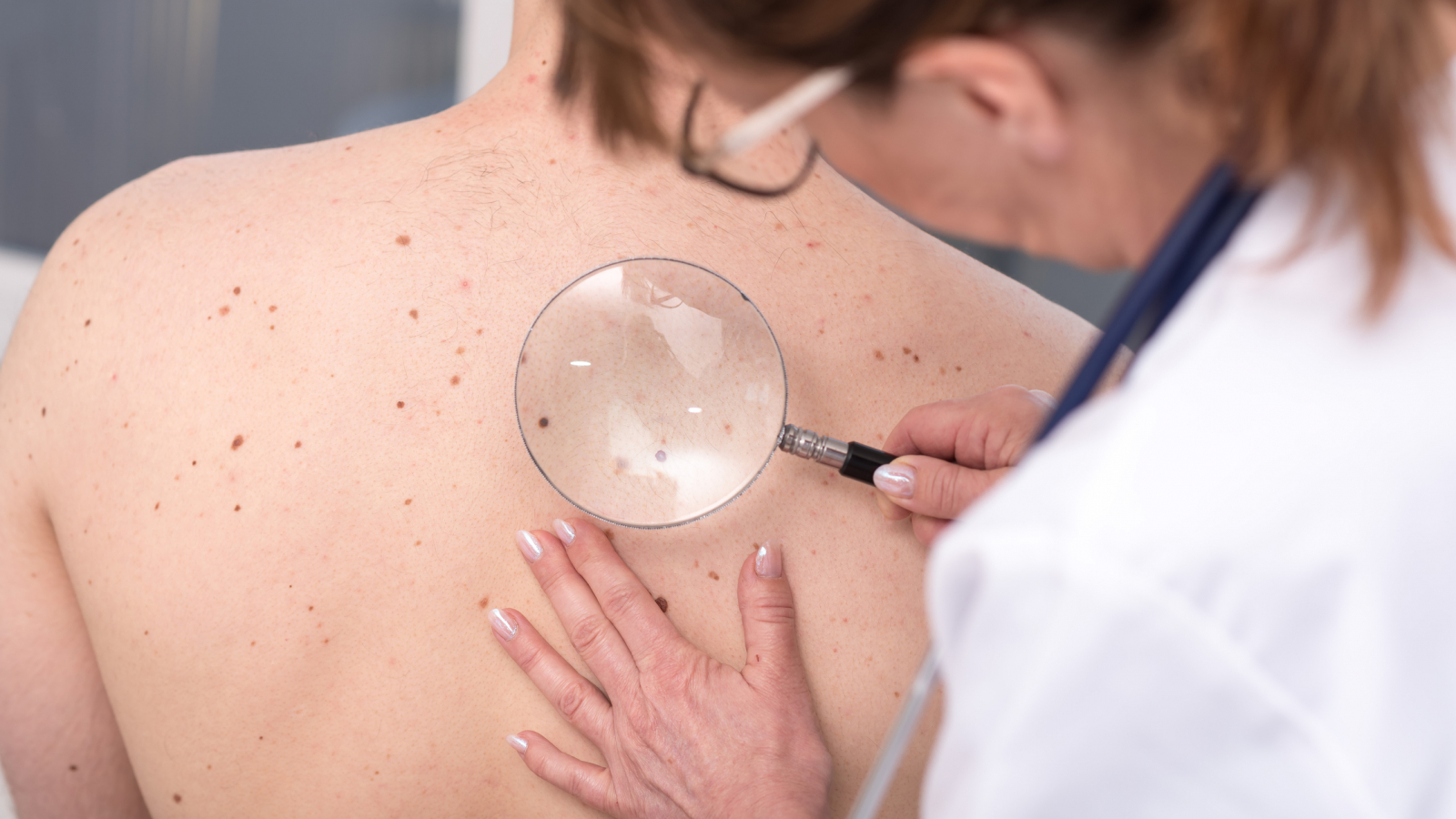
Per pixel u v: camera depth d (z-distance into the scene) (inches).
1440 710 28.2
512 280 34.5
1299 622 27.7
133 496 34.1
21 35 62.3
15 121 63.4
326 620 34.0
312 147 35.7
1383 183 27.5
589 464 33.9
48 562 35.8
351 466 33.9
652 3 29.0
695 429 34.1
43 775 36.8
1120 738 27.9
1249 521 27.5
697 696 34.0
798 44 28.5
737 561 34.6
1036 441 29.4
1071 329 36.9
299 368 33.9
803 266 35.4
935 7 28.0
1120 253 30.3
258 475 33.8
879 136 29.7
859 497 34.9
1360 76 27.2
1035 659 27.7
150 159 64.9
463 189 34.8
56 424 34.6
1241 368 27.9
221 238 34.5
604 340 34.0
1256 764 28.0
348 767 34.6
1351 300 27.9
